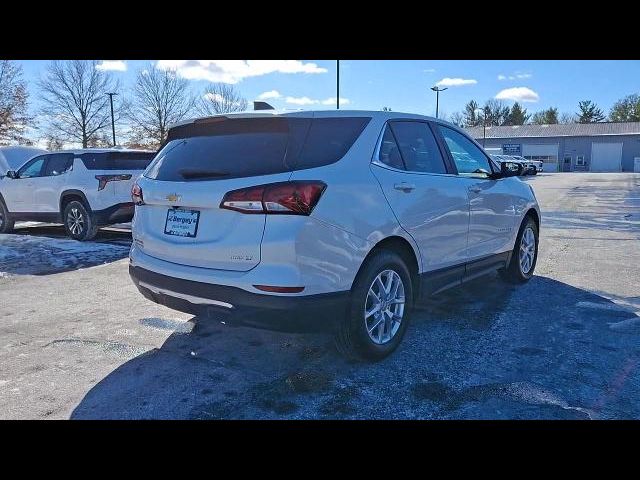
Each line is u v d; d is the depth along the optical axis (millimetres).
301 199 3080
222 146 3502
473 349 3918
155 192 3619
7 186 9883
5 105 39094
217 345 4059
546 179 33750
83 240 8969
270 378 3461
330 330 3357
